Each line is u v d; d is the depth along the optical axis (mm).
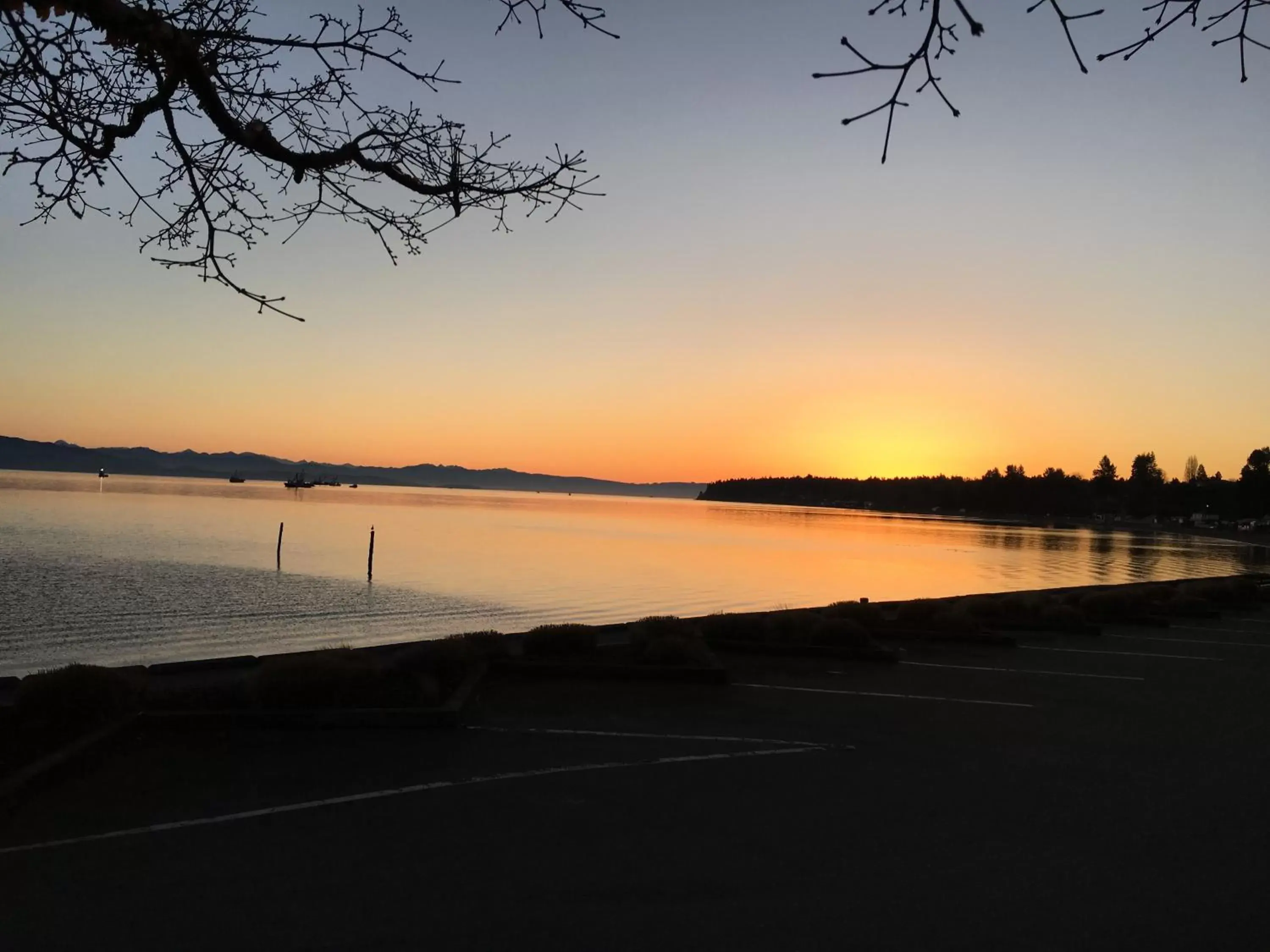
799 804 6828
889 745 8781
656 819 6379
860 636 14336
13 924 4504
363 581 43250
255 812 6273
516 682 11453
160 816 6145
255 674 9273
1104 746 9047
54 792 6590
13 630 26500
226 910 4727
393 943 4414
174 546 57375
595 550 71062
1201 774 8047
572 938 4508
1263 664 14594
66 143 5230
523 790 6930
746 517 190875
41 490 155125
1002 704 10914
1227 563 74688
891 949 4484
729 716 9812
